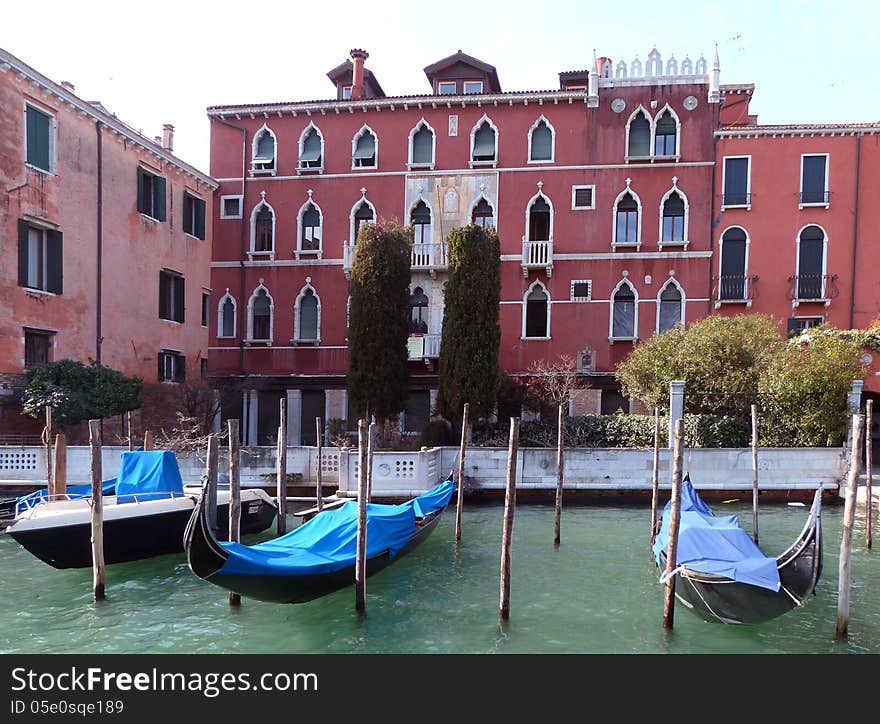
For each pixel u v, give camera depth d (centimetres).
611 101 2178
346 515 1015
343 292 2303
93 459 906
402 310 1873
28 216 1666
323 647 769
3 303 1602
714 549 830
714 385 1608
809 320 2072
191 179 2298
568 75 2370
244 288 2375
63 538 1010
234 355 2381
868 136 2061
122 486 1145
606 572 1039
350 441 2136
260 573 769
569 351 2184
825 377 1485
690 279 2133
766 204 2102
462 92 2352
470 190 2238
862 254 2056
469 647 766
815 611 869
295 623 837
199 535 703
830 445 1518
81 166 1845
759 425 1606
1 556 1130
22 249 1655
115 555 1059
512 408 2019
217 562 728
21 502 1230
